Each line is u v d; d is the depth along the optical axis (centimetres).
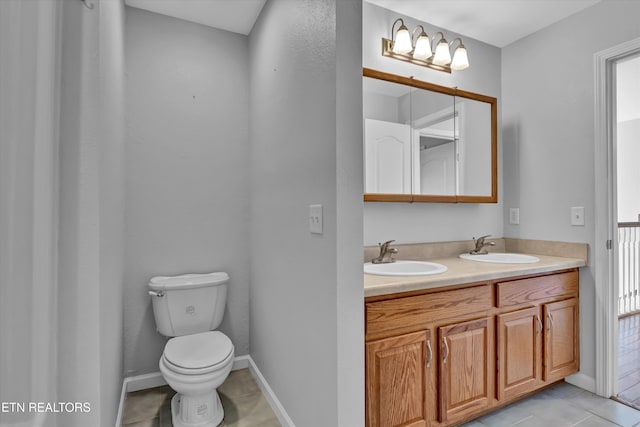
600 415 181
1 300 84
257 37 221
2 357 85
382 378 138
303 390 152
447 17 222
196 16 221
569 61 219
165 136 219
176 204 222
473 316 165
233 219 238
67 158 103
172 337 203
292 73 163
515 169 252
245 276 242
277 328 185
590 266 207
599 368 201
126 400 199
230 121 238
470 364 163
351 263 125
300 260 155
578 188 213
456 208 241
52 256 98
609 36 199
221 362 165
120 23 177
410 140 216
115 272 158
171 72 221
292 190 164
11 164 86
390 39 215
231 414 185
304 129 150
